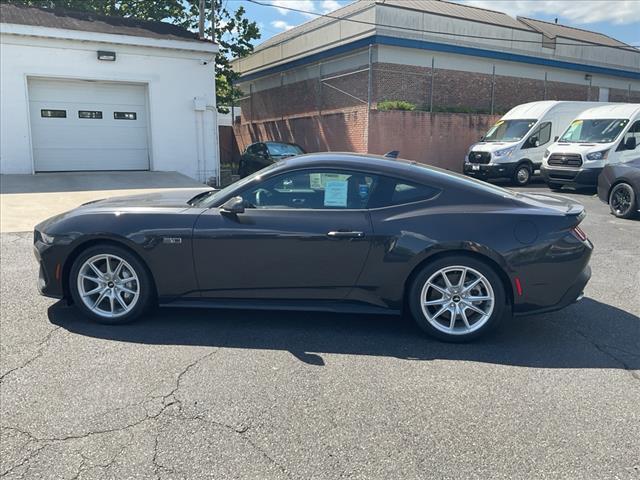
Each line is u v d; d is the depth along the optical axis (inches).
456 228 156.1
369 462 101.9
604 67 1031.0
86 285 170.4
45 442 106.6
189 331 165.8
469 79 864.9
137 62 605.3
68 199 432.8
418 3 921.5
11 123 553.0
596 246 294.2
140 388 128.6
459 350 154.9
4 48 539.2
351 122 735.1
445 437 110.3
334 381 134.0
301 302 165.8
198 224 163.0
